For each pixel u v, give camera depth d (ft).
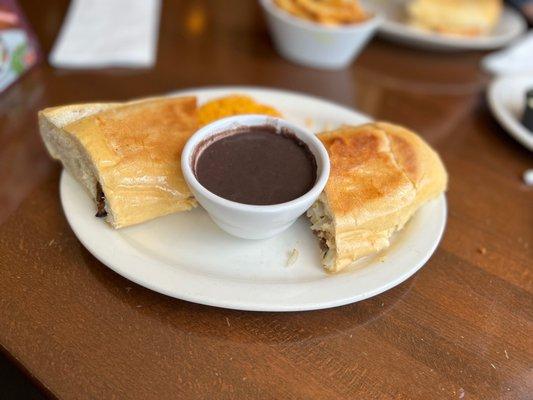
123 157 0.95
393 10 1.98
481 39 1.75
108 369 0.77
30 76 1.40
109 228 0.95
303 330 0.86
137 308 0.86
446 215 1.07
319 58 1.61
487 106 1.54
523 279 1.01
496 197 1.21
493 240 1.09
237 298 0.83
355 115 1.30
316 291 0.87
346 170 0.99
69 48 1.49
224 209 0.86
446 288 0.97
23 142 1.18
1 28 1.27
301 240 1.01
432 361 0.84
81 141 0.93
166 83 1.46
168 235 0.98
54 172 1.11
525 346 0.88
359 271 0.93
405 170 1.03
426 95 1.57
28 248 0.94
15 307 0.83
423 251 0.97
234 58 1.61
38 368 0.76
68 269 0.91
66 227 0.99
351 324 0.88
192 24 1.74
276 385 0.78
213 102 1.19
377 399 0.78
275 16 1.53
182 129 1.04
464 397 0.79
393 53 1.76
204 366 0.79
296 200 0.87
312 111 1.31
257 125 1.03
